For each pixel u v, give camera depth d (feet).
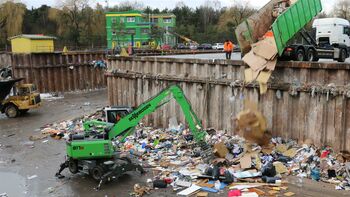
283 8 66.49
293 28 60.49
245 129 60.85
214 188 47.11
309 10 63.36
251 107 62.34
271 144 59.93
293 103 59.88
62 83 142.00
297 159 54.75
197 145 60.95
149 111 55.77
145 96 82.23
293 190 46.11
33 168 57.67
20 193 48.14
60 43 256.11
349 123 54.13
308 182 48.39
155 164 56.90
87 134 55.11
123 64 87.35
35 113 101.45
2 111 96.73
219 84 68.64
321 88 55.93
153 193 46.68
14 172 56.18
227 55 84.28
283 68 60.75
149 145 65.16
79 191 48.16
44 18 303.48
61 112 102.01
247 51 65.26
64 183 51.08
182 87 74.43
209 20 356.79
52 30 294.05
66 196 46.73
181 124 74.95
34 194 47.67
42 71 136.46
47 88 138.72
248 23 64.54
